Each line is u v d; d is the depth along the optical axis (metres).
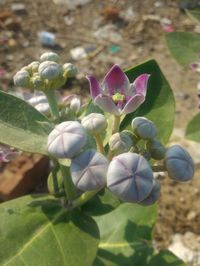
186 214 0.19
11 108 0.10
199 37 0.18
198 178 0.20
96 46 0.26
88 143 0.10
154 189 0.10
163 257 0.13
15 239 0.11
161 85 0.12
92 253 0.11
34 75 0.11
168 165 0.10
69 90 0.23
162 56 0.26
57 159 0.10
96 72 0.25
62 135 0.09
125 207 0.14
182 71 0.25
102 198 0.12
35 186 0.20
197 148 0.21
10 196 0.19
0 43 0.25
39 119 0.10
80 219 0.11
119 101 0.10
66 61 0.25
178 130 0.22
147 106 0.12
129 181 0.09
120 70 0.10
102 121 0.10
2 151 0.13
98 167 0.09
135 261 0.13
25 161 0.20
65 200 0.12
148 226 0.14
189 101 0.24
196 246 0.18
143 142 0.11
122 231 0.14
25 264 0.11
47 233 0.11
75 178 0.09
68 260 0.11
